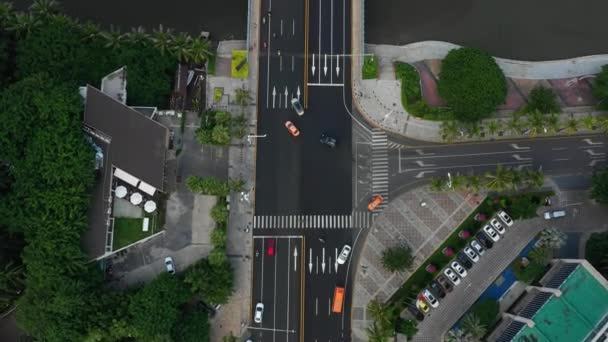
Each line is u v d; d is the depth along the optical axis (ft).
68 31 354.54
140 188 348.38
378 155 366.63
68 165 323.57
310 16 377.50
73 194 325.01
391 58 379.55
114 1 388.37
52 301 316.60
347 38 375.86
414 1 390.01
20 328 350.02
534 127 348.18
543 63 380.99
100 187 340.39
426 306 349.41
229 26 385.29
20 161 324.80
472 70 347.77
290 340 352.69
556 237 342.85
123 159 344.49
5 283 322.55
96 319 321.11
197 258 358.02
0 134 319.06
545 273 352.49
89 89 346.33
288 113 369.91
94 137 344.90
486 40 385.29
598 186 343.67
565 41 384.47
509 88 375.66
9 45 358.23
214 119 358.23
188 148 365.81
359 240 360.28
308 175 364.99
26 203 321.32
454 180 346.95
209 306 351.46
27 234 324.19
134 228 353.51
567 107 372.79
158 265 357.20
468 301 353.10
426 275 354.74
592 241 345.92
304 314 354.33
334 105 370.53
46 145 321.52
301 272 357.20
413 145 366.84
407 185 364.58
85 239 333.21
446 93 354.13
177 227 359.66
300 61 374.43
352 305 354.74
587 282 324.60
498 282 354.13
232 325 353.31
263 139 367.86
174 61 365.40
